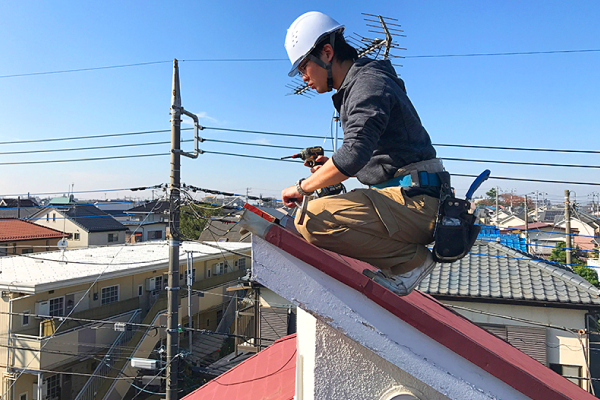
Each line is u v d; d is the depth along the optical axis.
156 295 15.44
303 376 1.82
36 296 11.77
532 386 1.28
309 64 1.64
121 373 11.98
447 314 2.63
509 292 8.48
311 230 1.45
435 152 1.62
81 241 27.03
